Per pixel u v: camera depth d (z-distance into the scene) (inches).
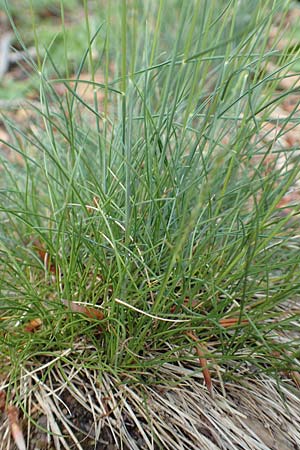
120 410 17.6
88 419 17.7
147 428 17.5
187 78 19.9
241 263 19.1
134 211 18.0
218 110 18.8
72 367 18.5
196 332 18.9
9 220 21.4
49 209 21.3
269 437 17.9
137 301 18.2
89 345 18.8
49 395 17.9
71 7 48.2
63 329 18.4
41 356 18.9
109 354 18.5
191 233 18.6
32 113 30.7
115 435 17.4
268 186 19.1
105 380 18.1
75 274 18.9
